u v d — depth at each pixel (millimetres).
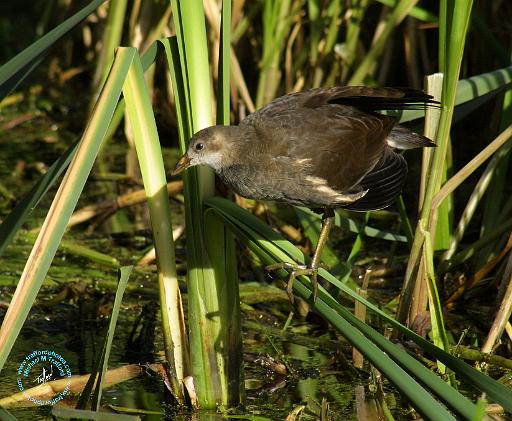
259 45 13195
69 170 5750
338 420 6910
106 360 6215
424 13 10531
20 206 5852
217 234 6625
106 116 5863
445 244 8820
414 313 7961
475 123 12984
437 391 5145
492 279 9117
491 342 7688
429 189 7539
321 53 12117
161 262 6766
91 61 16359
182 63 6703
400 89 7020
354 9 11617
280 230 10633
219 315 6816
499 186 9102
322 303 5777
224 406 7035
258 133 7195
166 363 7203
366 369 7816
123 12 12992
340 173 7254
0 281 9641
